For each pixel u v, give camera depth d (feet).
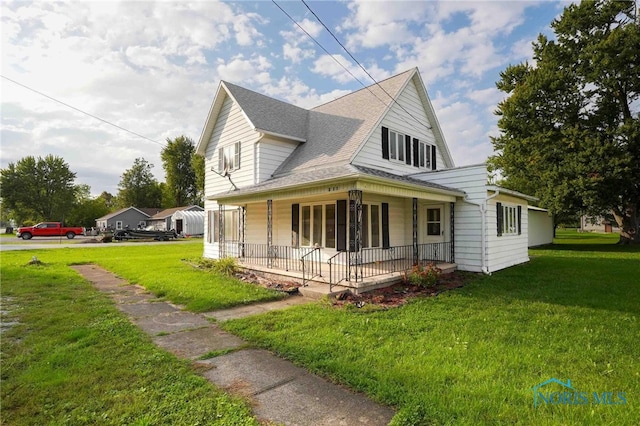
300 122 50.03
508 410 9.53
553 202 70.28
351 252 29.63
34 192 187.73
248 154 44.98
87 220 196.75
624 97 72.69
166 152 204.74
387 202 39.78
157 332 17.42
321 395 10.75
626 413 9.40
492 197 36.09
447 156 53.52
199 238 126.21
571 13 72.08
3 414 9.77
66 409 9.96
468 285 29.30
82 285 30.48
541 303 22.74
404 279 28.22
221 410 9.70
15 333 17.04
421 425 8.89
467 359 13.21
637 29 66.18
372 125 38.01
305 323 18.24
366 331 16.81
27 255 59.52
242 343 15.75
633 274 34.60
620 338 15.60
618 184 65.21
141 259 51.98
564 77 71.56
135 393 10.73
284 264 35.86
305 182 27.43
